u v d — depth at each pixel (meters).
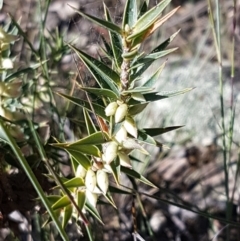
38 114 0.22
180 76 0.37
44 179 0.17
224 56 0.39
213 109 0.36
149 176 0.31
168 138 0.34
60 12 0.33
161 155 0.31
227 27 0.39
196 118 0.35
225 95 0.36
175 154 0.33
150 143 0.13
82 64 0.20
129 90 0.13
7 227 0.17
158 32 0.34
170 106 0.35
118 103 0.13
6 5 0.32
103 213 0.26
